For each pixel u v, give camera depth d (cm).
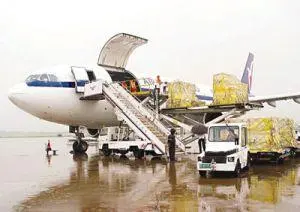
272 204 798
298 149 2114
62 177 1242
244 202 821
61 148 3359
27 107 1938
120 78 2370
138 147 1906
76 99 2020
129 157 2036
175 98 2142
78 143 2355
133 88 2312
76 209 772
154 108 2150
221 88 1919
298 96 2352
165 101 2302
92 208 779
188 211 740
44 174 1323
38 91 1912
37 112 1964
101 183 1104
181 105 2138
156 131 1938
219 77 1933
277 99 2392
